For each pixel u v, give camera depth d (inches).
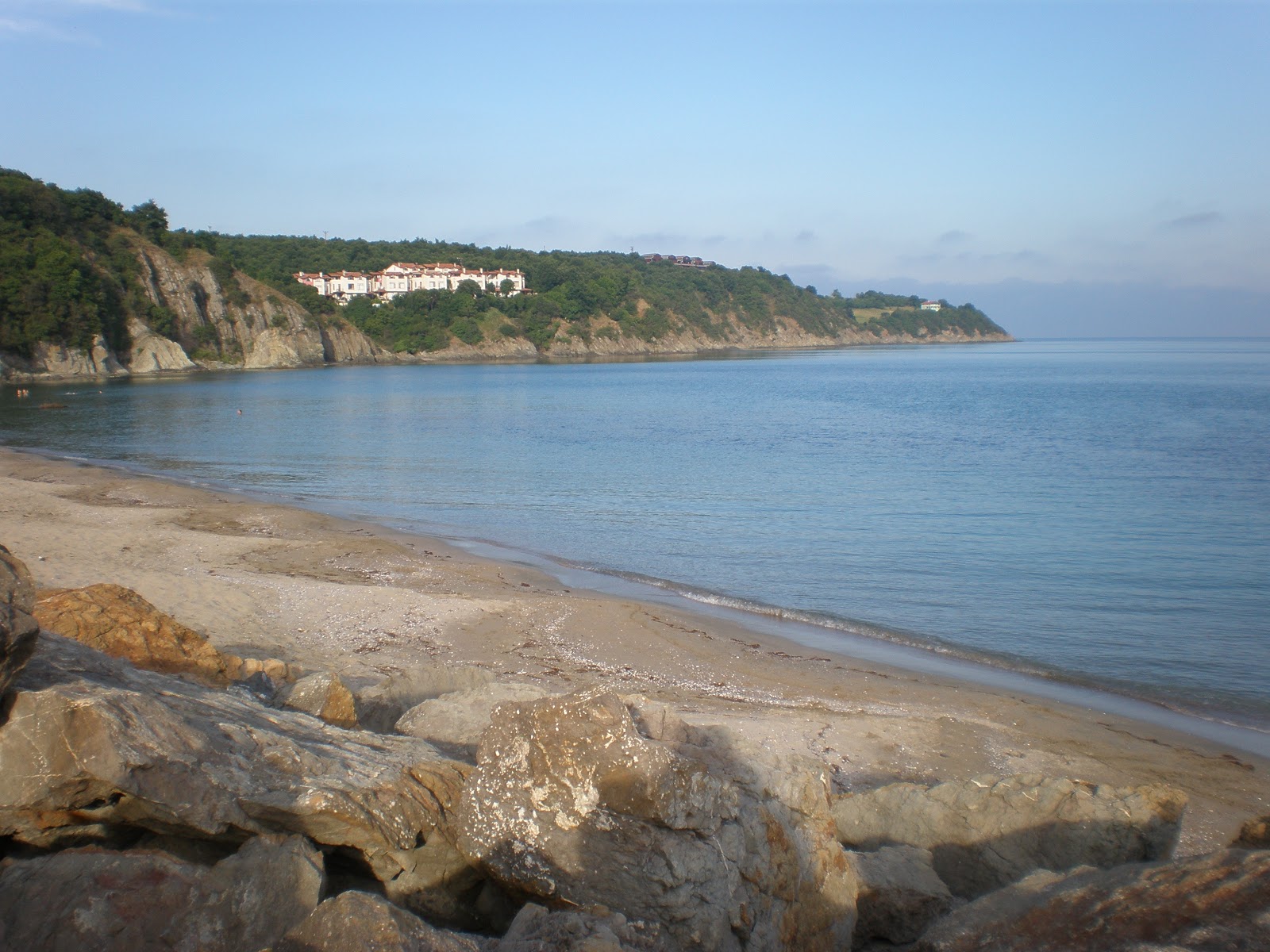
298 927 154.6
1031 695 552.4
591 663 564.1
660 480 1418.6
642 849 188.9
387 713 345.4
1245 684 577.0
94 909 159.8
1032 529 1041.5
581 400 3196.4
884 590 788.6
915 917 242.5
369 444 1894.7
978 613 723.4
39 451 1724.9
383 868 201.6
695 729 246.2
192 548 807.1
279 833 192.2
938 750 449.7
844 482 1400.1
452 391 3639.3
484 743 208.2
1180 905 168.7
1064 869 266.5
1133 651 637.9
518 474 1485.0
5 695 180.7
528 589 746.2
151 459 1630.2
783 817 220.5
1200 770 442.6
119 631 325.1
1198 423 2289.6
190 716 212.1
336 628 590.9
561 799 196.5
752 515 1131.3
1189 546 954.1
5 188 4407.0
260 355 5467.5
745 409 2795.3
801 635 664.4
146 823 189.3
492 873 197.5
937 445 1879.9
